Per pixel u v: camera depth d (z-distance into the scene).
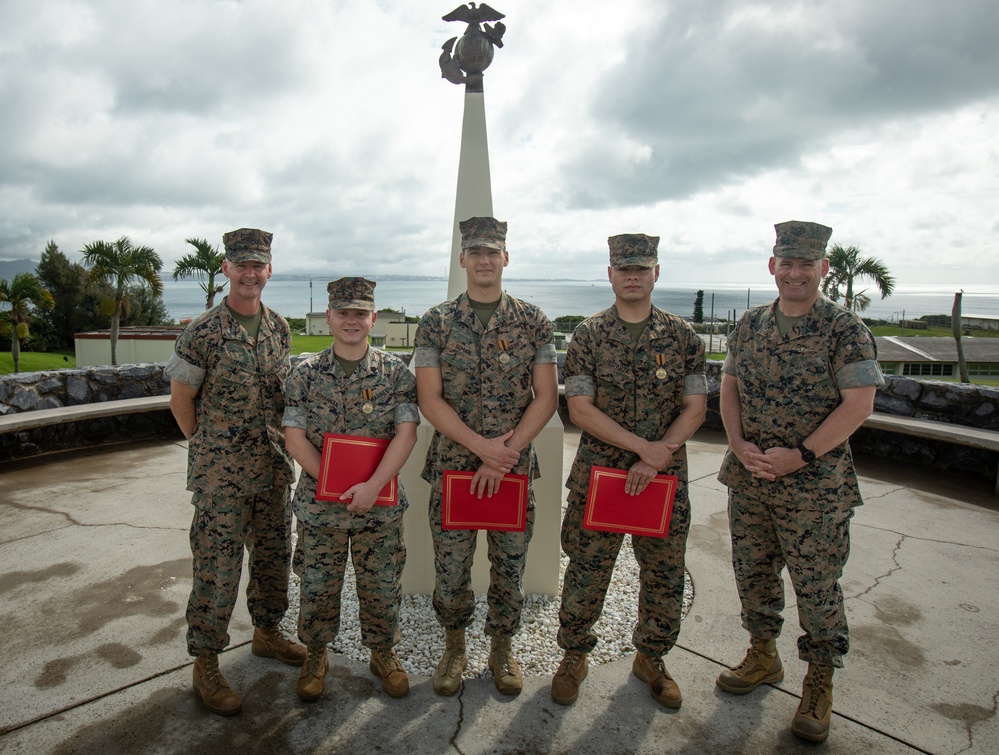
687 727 2.04
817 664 2.02
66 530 3.69
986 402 4.71
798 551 2.00
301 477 2.14
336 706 2.13
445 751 1.92
